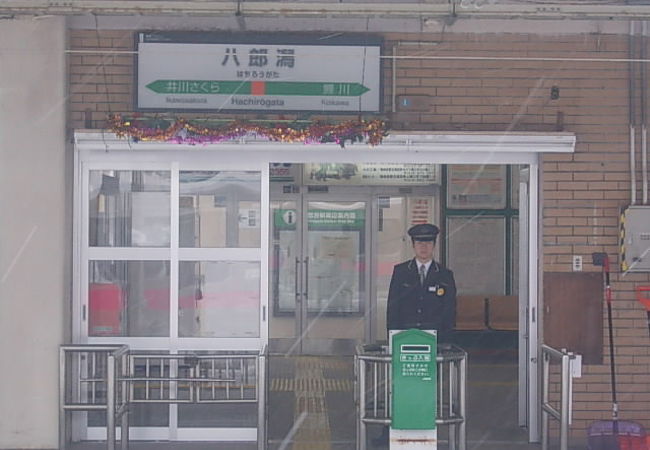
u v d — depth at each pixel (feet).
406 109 38.19
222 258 38.91
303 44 37.76
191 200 38.91
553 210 38.40
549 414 36.94
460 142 37.68
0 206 37.09
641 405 38.32
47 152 37.11
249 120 37.50
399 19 38.17
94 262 38.78
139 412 38.88
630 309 38.32
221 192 38.96
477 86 38.50
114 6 33.78
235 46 37.70
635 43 38.50
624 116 38.45
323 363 58.85
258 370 36.06
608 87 38.52
